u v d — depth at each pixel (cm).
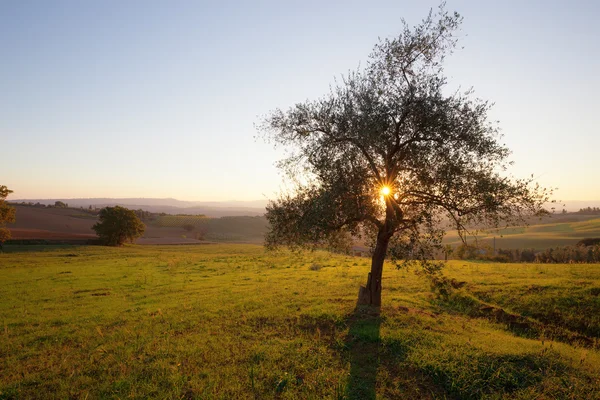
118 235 8938
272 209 1398
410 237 1328
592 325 1318
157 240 11406
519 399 783
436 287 1981
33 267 3934
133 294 2184
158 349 1109
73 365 1022
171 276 3052
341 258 4184
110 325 1468
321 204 1212
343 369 938
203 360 1023
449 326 1286
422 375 907
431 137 1287
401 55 1334
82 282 2759
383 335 1150
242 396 816
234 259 4606
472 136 1232
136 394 823
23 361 1080
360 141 1283
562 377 850
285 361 998
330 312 1433
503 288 1819
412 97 1248
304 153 1392
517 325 1391
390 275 2658
